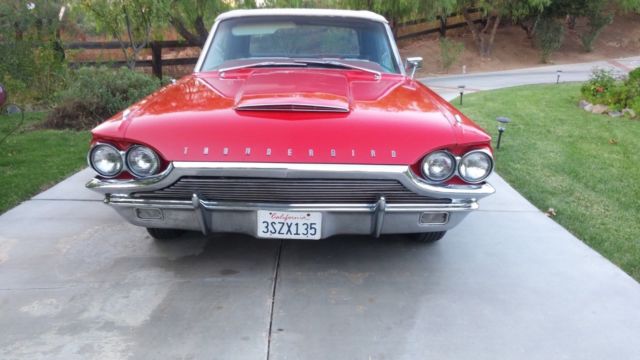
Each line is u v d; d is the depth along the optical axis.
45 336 2.59
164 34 15.88
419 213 2.84
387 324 2.76
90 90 7.77
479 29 25.33
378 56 4.06
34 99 9.52
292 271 3.30
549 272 3.36
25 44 8.83
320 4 16.80
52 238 3.71
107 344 2.54
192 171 2.63
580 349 2.60
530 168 5.85
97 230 3.86
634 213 4.53
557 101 10.95
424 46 22.78
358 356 2.50
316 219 2.79
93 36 14.29
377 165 2.63
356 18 4.14
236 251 3.55
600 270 3.40
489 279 3.25
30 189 4.73
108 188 2.78
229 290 3.05
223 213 2.81
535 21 23.34
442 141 2.73
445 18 21.44
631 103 9.38
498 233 3.96
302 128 2.73
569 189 5.14
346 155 2.63
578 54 24.50
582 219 4.34
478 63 21.62
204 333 2.64
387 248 3.66
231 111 2.89
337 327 2.72
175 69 16.25
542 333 2.72
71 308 2.84
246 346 2.55
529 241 3.83
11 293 2.97
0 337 2.58
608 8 27.64
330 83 3.43
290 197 2.75
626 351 2.59
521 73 18.89
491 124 8.32
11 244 3.59
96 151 2.76
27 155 5.96
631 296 3.09
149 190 2.74
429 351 2.55
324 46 4.06
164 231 3.57
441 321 2.80
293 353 2.51
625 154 6.61
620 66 20.89
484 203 4.64
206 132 2.72
